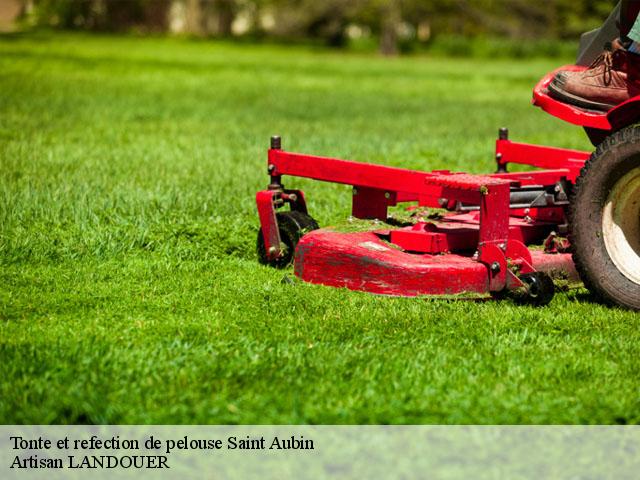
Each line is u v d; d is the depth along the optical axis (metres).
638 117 5.74
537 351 4.85
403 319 5.35
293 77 30.84
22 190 8.70
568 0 58.69
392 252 5.93
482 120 18.45
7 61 30.58
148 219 7.84
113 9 60.62
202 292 5.97
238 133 15.08
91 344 4.80
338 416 4.04
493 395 4.24
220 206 8.47
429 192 5.99
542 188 6.32
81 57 34.56
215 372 4.46
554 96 6.20
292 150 12.81
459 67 42.50
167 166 11.01
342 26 60.19
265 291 5.98
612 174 5.62
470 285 5.71
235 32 68.62
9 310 5.46
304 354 4.72
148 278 6.34
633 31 5.74
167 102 20.19
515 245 5.80
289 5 61.09
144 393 4.21
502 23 60.91
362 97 23.97
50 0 59.22
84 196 8.50
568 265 6.15
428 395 4.23
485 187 5.66
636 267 5.68
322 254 6.09
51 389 4.18
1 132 13.71
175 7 64.69
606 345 4.95
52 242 6.99
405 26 66.19
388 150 12.96
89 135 13.95
